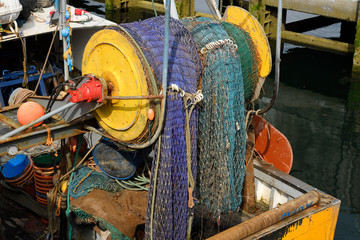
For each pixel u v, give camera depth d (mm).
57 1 6324
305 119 11727
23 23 6492
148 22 4668
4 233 5578
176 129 4391
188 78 4570
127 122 4520
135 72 4227
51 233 5297
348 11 14133
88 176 5277
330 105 12422
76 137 5328
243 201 6168
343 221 8117
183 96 4387
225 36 5148
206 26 5234
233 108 4914
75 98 4309
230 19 6488
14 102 5430
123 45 4309
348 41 16266
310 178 9391
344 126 11344
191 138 4668
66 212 5117
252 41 5820
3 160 6754
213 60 4852
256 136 6887
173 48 4551
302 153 10250
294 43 16016
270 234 4832
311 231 5312
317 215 5270
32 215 5934
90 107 4531
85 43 7398
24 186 6012
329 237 5605
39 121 4410
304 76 14227
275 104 12570
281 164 6637
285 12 16156
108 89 4480
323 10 14727
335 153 10266
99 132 4867
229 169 5027
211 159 5023
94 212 4918
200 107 4938
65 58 5590
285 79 14070
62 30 5508
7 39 6027
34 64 6961
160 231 4625
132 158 5406
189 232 4969
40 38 7160
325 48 15445
